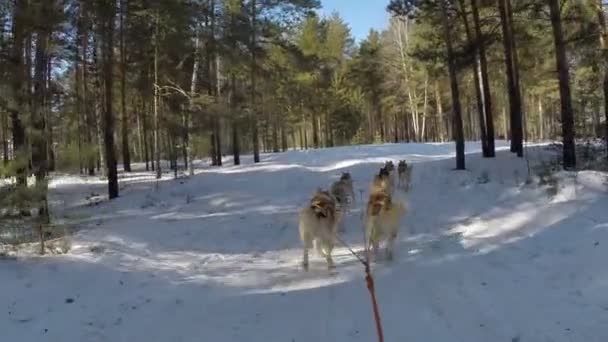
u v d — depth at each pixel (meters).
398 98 55.00
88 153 13.18
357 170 23.81
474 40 22.28
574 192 12.62
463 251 9.82
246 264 10.56
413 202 15.45
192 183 21.94
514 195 13.91
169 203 18.50
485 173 17.33
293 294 8.32
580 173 13.79
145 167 34.41
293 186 20.73
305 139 60.88
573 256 8.46
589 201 11.70
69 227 13.17
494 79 35.22
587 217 10.56
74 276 9.03
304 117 53.22
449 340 6.10
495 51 28.27
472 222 12.37
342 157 30.16
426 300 7.45
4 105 11.84
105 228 13.81
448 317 6.76
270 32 29.53
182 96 25.62
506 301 7.07
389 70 53.28
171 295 8.47
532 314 6.56
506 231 11.09
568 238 9.49
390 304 7.44
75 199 20.06
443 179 18.27
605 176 13.27
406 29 48.47
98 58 23.39
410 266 9.20
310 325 6.95
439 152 32.88
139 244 12.09
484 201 14.09
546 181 13.91
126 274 9.48
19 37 14.28
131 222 14.98
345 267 9.70
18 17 14.12
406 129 66.38
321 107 50.59
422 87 50.84
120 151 42.97
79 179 25.77
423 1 19.92
